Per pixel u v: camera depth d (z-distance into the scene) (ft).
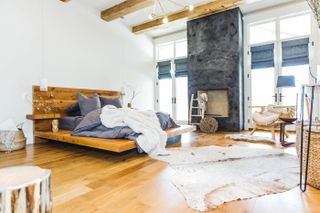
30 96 12.43
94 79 16.39
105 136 9.04
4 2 11.34
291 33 16.08
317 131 5.43
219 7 15.47
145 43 21.79
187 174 6.57
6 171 2.15
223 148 10.16
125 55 19.35
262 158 8.30
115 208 4.58
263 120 12.40
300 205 4.60
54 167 7.53
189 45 18.76
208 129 16.14
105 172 6.95
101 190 5.52
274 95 16.56
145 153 9.23
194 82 18.44
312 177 5.55
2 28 11.25
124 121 9.05
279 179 6.06
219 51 17.10
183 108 21.59
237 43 16.25
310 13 15.15
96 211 4.46
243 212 4.33
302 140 5.57
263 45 17.01
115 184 5.92
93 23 16.34
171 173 6.77
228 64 16.69
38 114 12.07
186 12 16.76
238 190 5.35
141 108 21.17
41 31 12.98
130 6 15.11
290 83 13.48
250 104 17.52
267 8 16.65
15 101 11.78
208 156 8.66
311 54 15.03
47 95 13.15
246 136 13.52
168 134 10.50
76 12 15.10
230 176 6.34
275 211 4.36
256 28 17.52
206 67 17.76
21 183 1.80
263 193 5.17
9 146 10.13
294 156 8.55
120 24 18.85
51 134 10.81
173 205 4.68
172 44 22.38
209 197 4.98
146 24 19.12
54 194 5.30
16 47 11.82
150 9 16.72
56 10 13.80
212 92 17.84
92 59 16.25
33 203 1.85
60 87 13.89
